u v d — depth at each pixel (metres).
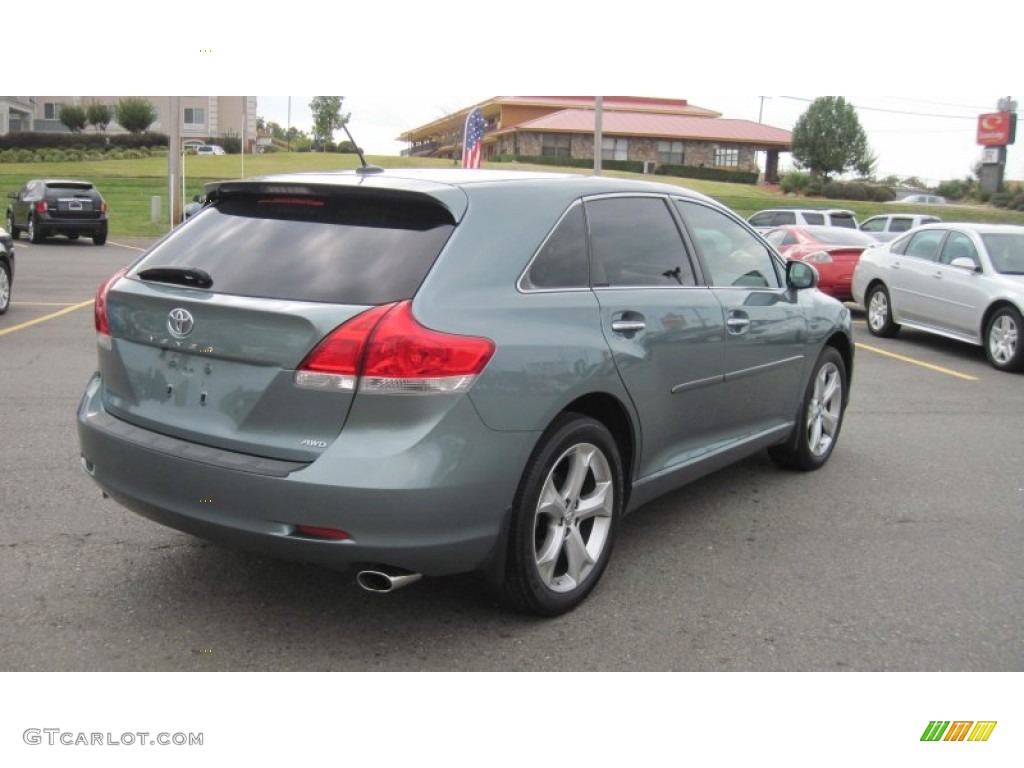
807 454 6.04
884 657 3.71
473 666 3.57
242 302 3.46
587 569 4.06
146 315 3.73
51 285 16.28
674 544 4.82
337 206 3.79
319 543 3.29
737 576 4.43
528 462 3.66
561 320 3.79
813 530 5.08
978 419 7.90
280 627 3.82
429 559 3.37
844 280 15.21
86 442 3.88
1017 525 5.23
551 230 3.93
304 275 3.52
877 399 8.67
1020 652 3.77
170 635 3.73
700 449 4.89
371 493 3.22
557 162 57.75
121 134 66.19
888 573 4.52
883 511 5.42
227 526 3.40
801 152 70.94
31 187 26.91
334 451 3.27
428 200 3.62
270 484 3.28
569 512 3.94
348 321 3.30
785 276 5.68
